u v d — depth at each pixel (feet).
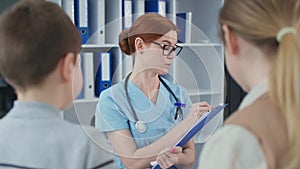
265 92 2.88
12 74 3.26
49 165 3.10
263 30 2.79
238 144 2.68
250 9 2.84
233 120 2.81
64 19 3.38
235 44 2.96
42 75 3.22
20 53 3.19
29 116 3.22
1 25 3.32
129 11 8.93
